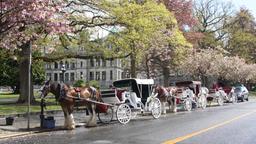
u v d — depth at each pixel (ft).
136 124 74.28
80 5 106.22
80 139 53.78
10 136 56.95
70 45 117.80
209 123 74.08
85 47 119.34
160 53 150.61
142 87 88.02
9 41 61.52
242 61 235.40
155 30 110.93
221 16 261.44
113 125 72.90
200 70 191.83
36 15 56.95
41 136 57.52
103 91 76.79
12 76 231.30
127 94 80.79
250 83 307.99
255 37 301.63
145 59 159.02
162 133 59.57
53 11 58.80
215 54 199.72
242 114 95.45
